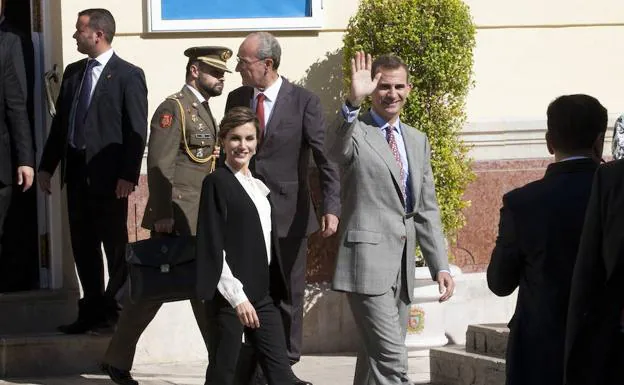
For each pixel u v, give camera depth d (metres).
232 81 9.89
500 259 5.70
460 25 9.71
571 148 5.66
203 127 8.54
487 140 10.35
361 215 7.02
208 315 6.96
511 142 10.42
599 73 10.70
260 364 7.04
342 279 7.01
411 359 9.48
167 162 8.34
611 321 5.20
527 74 10.56
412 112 9.64
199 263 6.77
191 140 8.50
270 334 6.97
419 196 7.19
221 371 6.86
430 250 7.21
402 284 7.10
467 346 8.60
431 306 9.49
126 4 9.66
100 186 8.86
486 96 10.48
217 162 8.69
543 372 5.53
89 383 8.73
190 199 8.49
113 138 8.88
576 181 5.59
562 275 5.52
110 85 8.91
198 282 6.75
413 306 9.45
